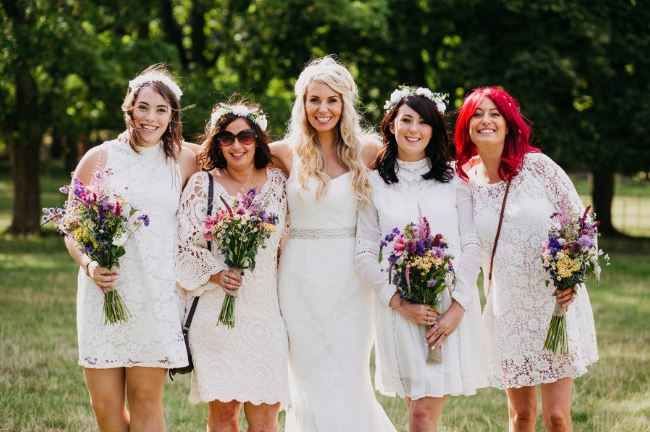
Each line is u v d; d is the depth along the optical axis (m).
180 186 4.42
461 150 4.58
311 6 14.63
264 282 4.50
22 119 16.11
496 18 15.37
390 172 4.54
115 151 4.31
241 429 5.55
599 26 14.80
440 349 4.27
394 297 4.32
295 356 4.62
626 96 15.51
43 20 13.43
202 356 4.44
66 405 5.60
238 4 16.06
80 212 4.00
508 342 4.40
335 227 4.57
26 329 8.02
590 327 4.44
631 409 5.76
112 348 4.18
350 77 4.63
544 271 4.32
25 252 14.49
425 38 15.87
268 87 16.83
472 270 4.36
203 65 17.31
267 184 4.59
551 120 14.84
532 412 4.50
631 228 21.38
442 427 5.42
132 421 4.29
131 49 14.16
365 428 4.63
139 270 4.20
